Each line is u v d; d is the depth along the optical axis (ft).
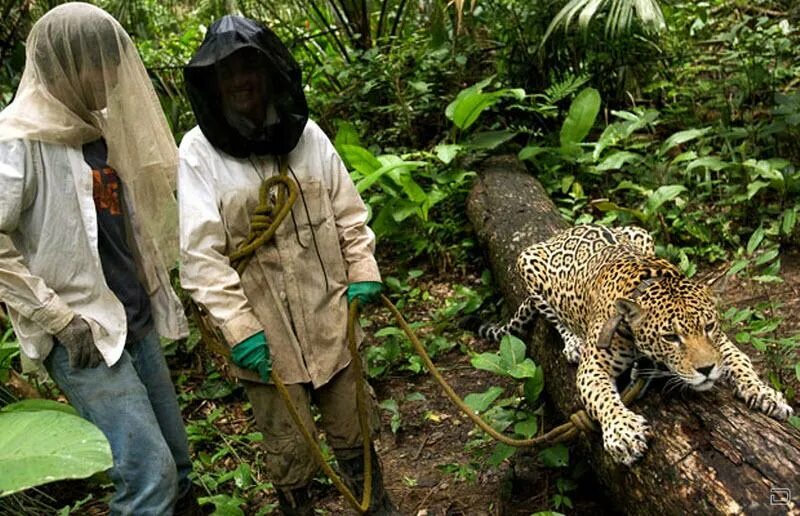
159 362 10.73
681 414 9.84
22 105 9.06
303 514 11.16
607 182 20.71
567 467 12.16
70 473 7.27
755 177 18.34
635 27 22.00
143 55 24.17
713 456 9.16
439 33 23.48
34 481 7.16
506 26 22.95
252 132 9.65
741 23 23.31
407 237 20.17
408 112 23.12
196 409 15.72
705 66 23.32
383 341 17.17
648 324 10.02
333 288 10.50
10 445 7.60
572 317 12.57
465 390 15.35
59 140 9.05
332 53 26.99
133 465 9.53
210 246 9.75
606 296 11.07
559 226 17.04
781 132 19.38
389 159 19.17
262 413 10.56
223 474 13.41
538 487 12.23
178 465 11.23
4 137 8.76
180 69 22.45
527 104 23.00
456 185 20.45
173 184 10.41
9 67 18.45
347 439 11.10
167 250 10.65
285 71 9.52
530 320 14.28
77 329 9.11
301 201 10.20
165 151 10.21
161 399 10.81
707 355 9.61
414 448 14.02
